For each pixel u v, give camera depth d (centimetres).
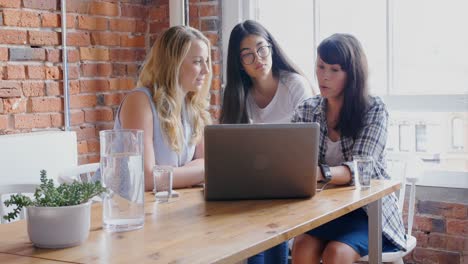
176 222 176
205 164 201
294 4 383
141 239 158
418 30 351
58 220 149
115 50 386
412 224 322
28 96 337
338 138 261
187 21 396
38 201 153
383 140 254
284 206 196
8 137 305
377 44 362
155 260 139
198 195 217
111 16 382
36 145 315
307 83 309
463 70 340
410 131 355
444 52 345
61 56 353
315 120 266
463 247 340
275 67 307
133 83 398
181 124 251
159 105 243
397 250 257
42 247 151
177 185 230
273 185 205
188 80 249
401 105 356
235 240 156
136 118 239
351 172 233
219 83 395
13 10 328
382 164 256
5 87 325
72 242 151
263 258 270
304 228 173
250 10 390
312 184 208
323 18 376
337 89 254
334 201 203
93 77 373
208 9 391
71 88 359
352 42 254
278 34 389
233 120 306
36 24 339
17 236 163
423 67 351
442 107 345
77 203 153
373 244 225
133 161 167
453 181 342
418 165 346
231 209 193
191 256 142
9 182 301
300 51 383
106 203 167
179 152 247
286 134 201
